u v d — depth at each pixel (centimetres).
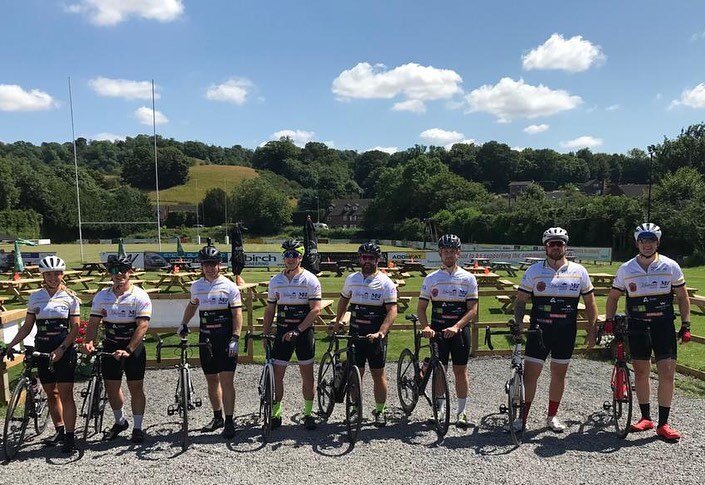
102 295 448
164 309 762
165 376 664
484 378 635
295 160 13038
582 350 746
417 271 2417
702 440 432
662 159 5484
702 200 3038
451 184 6369
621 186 7306
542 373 656
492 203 5316
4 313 582
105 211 6794
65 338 437
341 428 473
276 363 471
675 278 441
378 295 474
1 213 5769
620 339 451
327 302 1081
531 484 359
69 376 426
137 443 440
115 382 446
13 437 459
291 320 470
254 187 7812
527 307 1207
